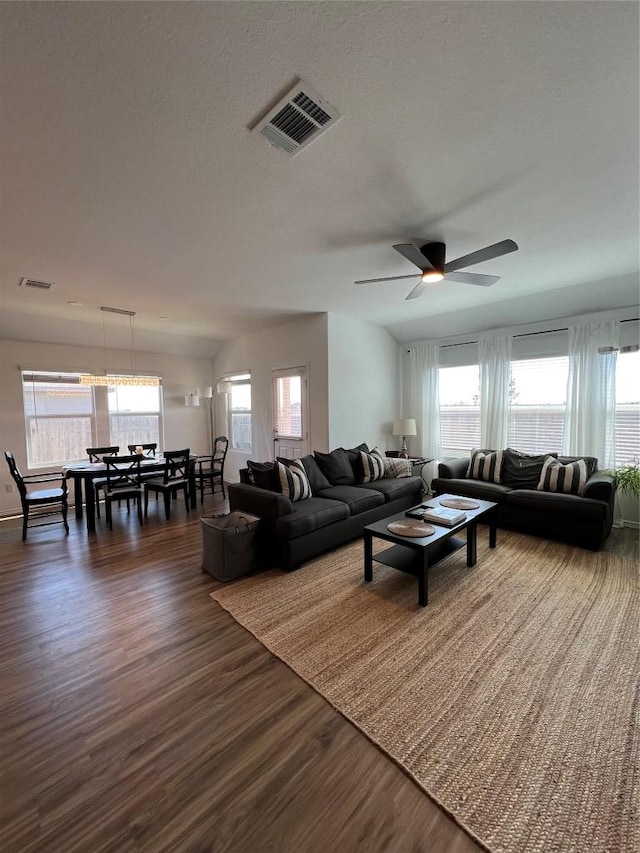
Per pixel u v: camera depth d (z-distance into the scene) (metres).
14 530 4.28
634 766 1.42
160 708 1.73
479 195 2.30
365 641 2.19
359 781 1.38
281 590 2.79
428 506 3.39
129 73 1.39
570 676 1.89
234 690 1.83
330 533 3.41
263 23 1.23
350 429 5.42
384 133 1.75
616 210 2.50
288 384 5.73
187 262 3.23
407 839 1.19
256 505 3.33
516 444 4.96
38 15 1.19
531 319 4.74
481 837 1.20
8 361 5.09
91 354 5.85
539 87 1.51
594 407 4.25
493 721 1.63
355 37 1.29
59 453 5.55
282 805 1.30
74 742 1.56
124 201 2.26
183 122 1.64
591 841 1.18
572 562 3.19
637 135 1.80
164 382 6.70
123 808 1.30
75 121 1.61
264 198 2.28
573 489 3.79
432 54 1.36
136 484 4.66
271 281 3.76
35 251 2.93
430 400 5.80
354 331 5.45
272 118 1.63
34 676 1.94
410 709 1.70
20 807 1.30
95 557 3.46
